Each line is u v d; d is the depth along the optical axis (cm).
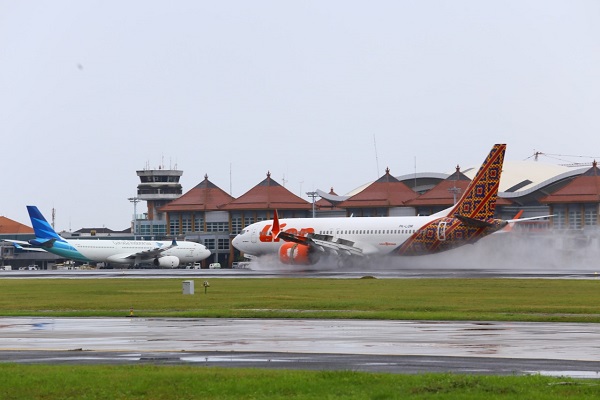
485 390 8256
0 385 8856
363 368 10094
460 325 15162
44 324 16150
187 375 9331
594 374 9538
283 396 8212
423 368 10056
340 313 17675
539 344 12156
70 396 8388
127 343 12775
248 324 15725
